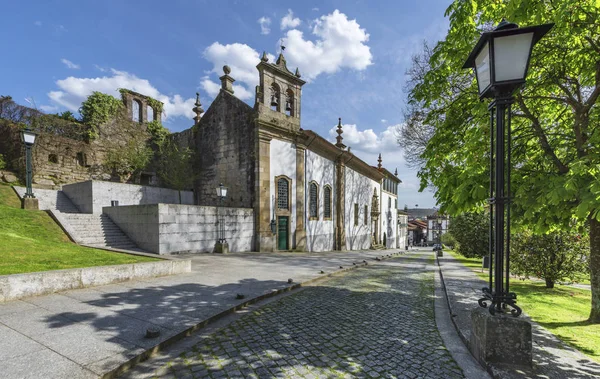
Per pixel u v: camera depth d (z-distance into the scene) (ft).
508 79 10.94
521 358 11.34
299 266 40.86
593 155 12.92
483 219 64.39
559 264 31.09
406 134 55.42
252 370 11.59
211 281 27.27
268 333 15.69
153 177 81.82
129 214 48.67
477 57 12.51
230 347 13.75
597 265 18.43
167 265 28.94
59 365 10.77
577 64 18.34
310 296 24.62
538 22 14.10
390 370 11.89
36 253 26.14
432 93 21.38
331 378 11.16
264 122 61.57
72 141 67.62
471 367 12.07
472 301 21.90
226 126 67.51
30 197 45.62
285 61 67.92
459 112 21.47
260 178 61.11
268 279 29.81
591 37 17.20
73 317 15.89
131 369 11.40
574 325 17.61
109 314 16.65
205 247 51.49
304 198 71.87
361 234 103.09
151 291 22.27
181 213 47.80
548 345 13.84
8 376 9.89
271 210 63.36
